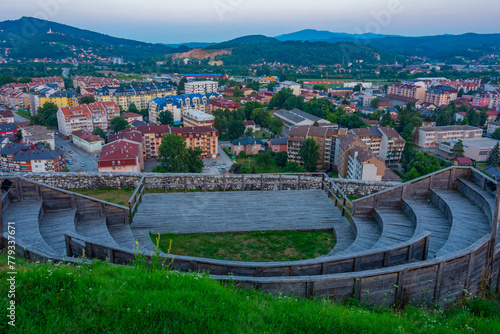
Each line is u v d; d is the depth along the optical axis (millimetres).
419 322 6496
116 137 83750
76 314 5266
